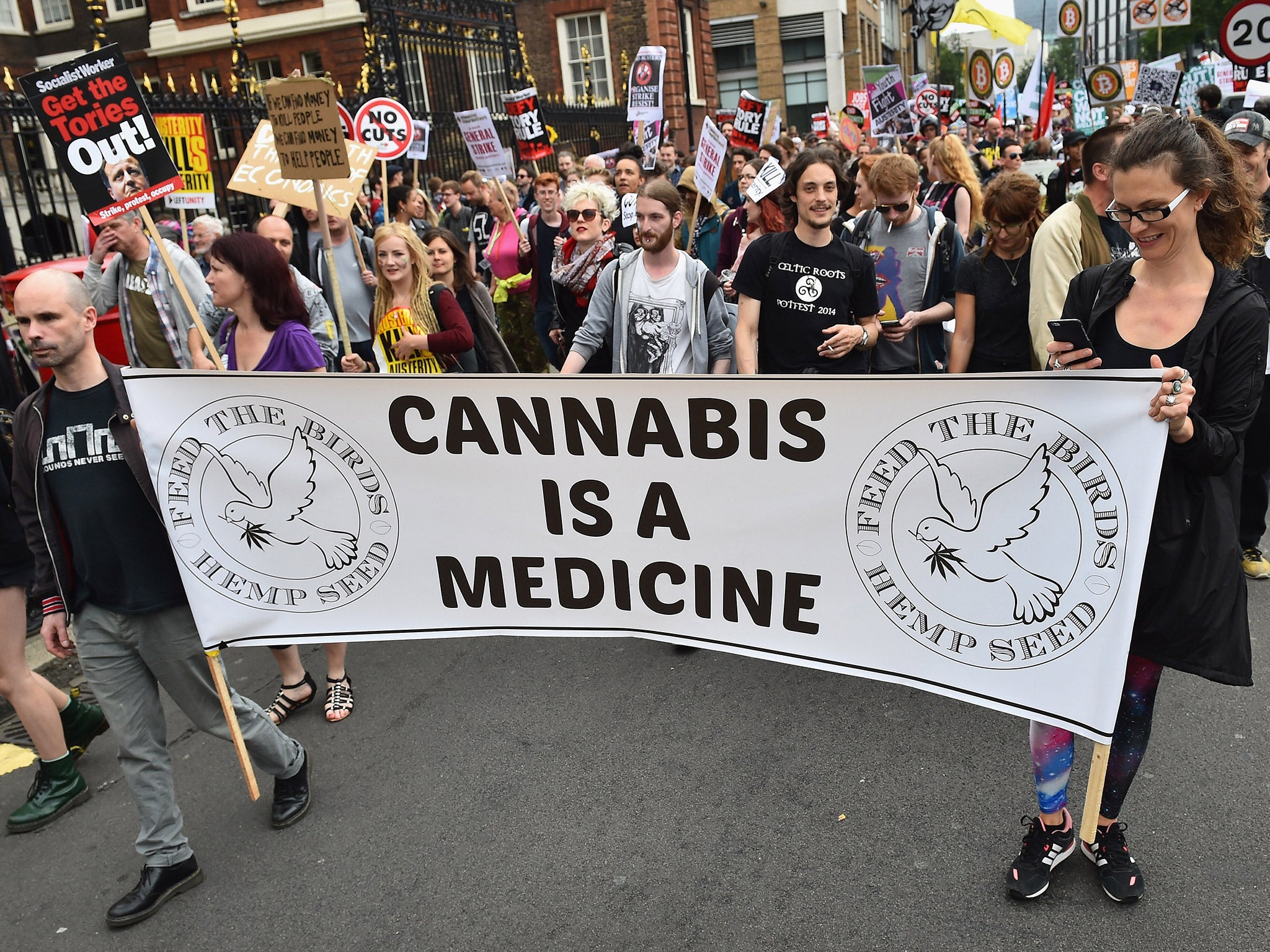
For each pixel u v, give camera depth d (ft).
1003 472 8.15
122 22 60.90
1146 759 11.18
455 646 15.46
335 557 9.94
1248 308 7.61
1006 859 9.69
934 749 11.64
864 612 8.96
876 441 8.46
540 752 12.26
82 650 9.86
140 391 9.50
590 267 19.60
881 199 15.93
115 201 12.32
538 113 32.60
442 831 10.91
